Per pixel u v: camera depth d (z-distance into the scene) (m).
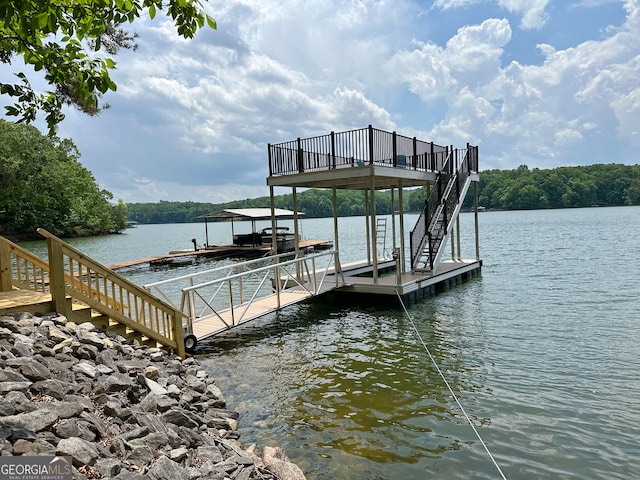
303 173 10.88
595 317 9.09
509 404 5.18
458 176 14.02
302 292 10.38
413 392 5.59
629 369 6.18
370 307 10.65
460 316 9.55
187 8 2.96
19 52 3.21
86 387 3.91
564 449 4.19
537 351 7.06
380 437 4.48
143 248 40.41
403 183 13.23
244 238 30.38
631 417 4.79
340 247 30.78
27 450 2.62
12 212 47.28
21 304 5.18
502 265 17.53
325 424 4.79
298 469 3.70
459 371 6.29
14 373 3.52
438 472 3.85
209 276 19.19
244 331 8.77
